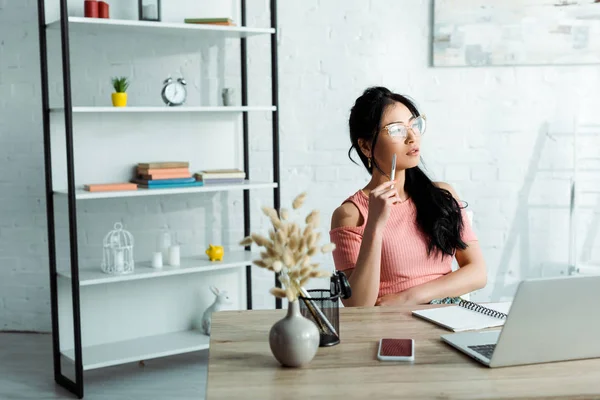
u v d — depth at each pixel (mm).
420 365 1485
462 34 4023
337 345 1629
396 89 4102
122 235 3980
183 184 3527
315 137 4129
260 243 1492
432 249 2270
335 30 4074
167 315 3748
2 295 4145
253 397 1312
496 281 4180
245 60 3957
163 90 3617
